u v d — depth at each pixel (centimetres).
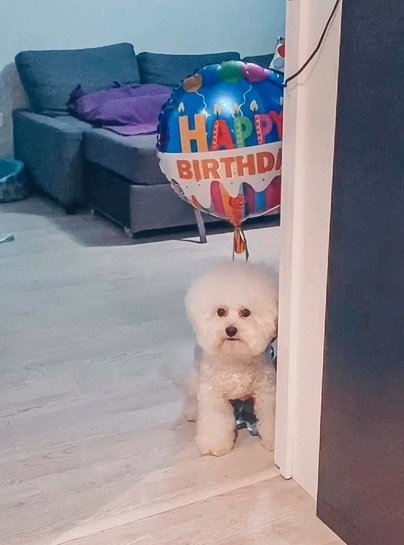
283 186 164
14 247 363
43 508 172
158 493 177
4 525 166
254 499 174
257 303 178
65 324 273
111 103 426
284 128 160
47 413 212
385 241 134
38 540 162
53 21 482
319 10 146
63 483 181
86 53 477
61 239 377
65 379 232
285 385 175
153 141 371
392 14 124
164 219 372
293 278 167
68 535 163
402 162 127
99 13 493
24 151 470
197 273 325
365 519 153
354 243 143
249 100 177
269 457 190
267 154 178
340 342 152
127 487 179
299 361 171
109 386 228
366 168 136
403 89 125
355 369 149
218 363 189
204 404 193
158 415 211
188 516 169
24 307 288
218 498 175
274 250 355
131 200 364
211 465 187
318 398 167
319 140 153
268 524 166
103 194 400
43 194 471
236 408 212
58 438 200
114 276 322
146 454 192
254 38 551
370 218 137
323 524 166
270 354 199
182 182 186
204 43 534
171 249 359
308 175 158
